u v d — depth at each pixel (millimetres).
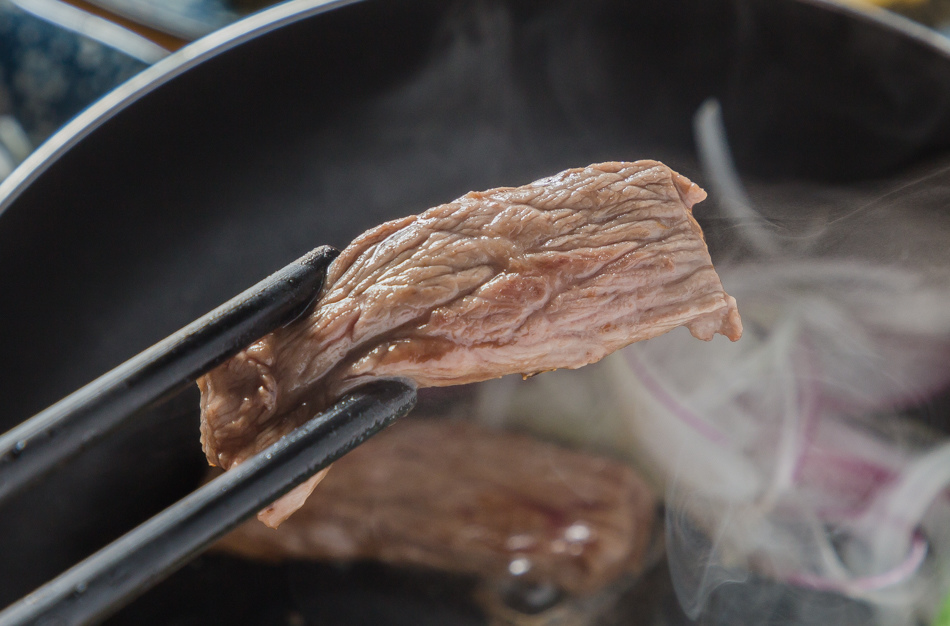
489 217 276
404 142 360
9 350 310
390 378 267
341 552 327
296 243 353
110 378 247
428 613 329
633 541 328
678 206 280
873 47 338
